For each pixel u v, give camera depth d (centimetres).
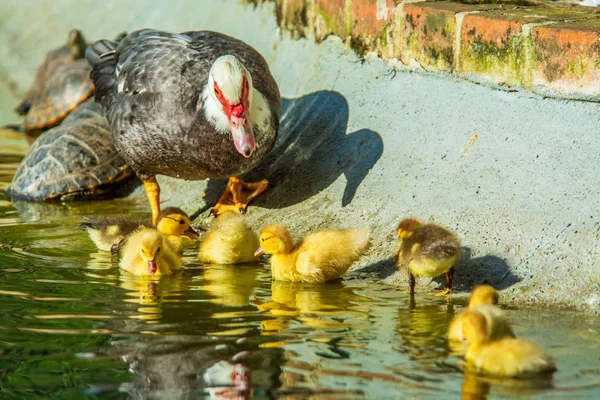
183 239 877
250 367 526
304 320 614
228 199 927
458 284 686
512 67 809
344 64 1018
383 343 565
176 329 595
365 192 844
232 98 786
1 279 720
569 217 682
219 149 828
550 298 636
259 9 1221
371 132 908
